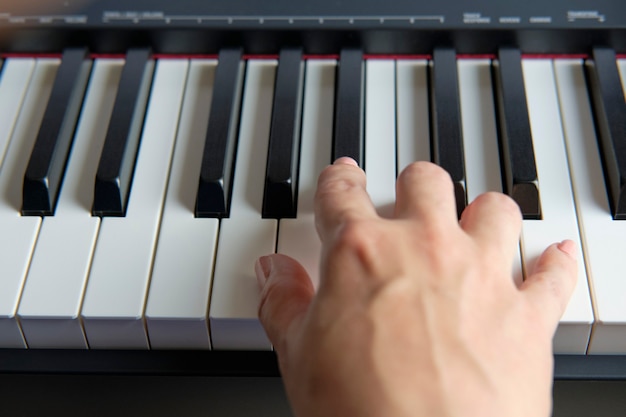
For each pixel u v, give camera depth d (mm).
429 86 493
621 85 473
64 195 459
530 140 456
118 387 446
